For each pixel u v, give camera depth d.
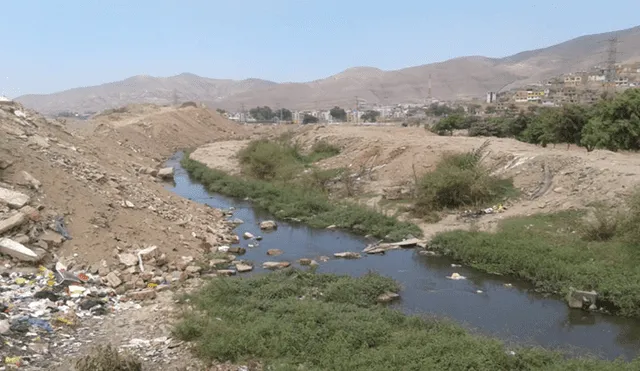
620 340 10.48
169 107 86.06
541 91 133.25
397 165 28.25
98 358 7.40
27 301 9.70
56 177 14.32
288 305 10.80
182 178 35.53
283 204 24.19
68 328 9.16
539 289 13.52
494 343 9.11
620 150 29.55
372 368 7.99
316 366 8.26
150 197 18.11
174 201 20.22
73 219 13.16
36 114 21.92
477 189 20.98
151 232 14.82
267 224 20.72
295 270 14.02
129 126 49.53
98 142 29.86
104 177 16.80
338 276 13.77
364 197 25.05
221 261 14.85
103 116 63.41
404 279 14.45
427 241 17.94
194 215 19.77
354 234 19.83
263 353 8.63
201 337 9.08
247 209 24.88
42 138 17.42
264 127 97.12
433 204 21.48
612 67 109.19
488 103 148.12
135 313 10.44
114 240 13.34
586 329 11.05
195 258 14.80
